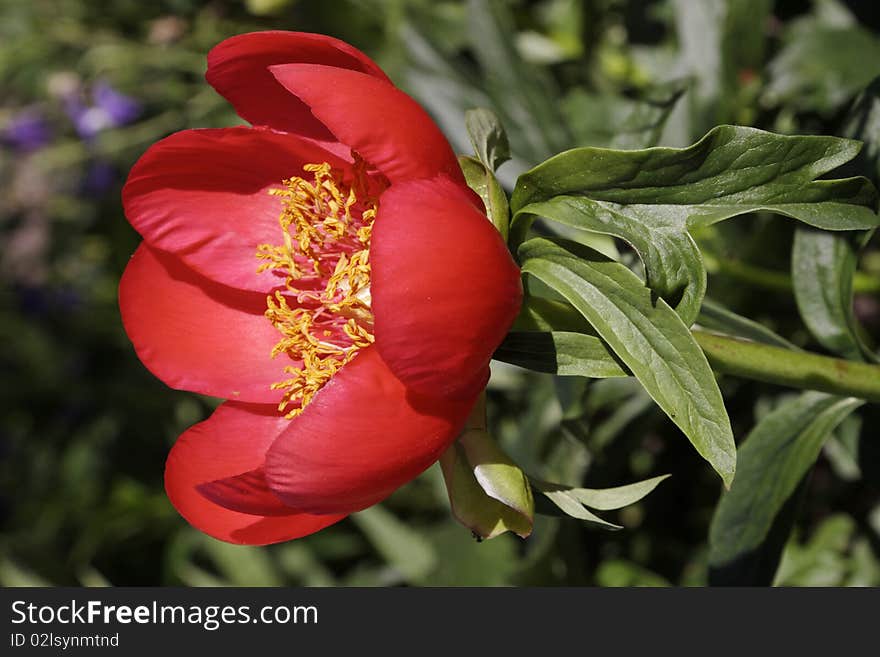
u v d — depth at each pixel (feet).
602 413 2.19
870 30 2.13
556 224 1.97
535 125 2.14
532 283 1.80
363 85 1.69
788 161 1.64
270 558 2.62
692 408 1.64
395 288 1.62
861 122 1.81
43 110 3.64
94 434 3.46
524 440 2.16
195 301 1.88
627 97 2.26
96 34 2.90
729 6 2.09
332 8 2.36
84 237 3.90
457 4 2.36
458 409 1.68
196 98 2.70
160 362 1.87
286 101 1.83
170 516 2.93
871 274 2.23
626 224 1.66
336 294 1.83
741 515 1.87
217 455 1.83
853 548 2.18
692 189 1.65
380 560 2.61
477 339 1.65
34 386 3.88
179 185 1.87
